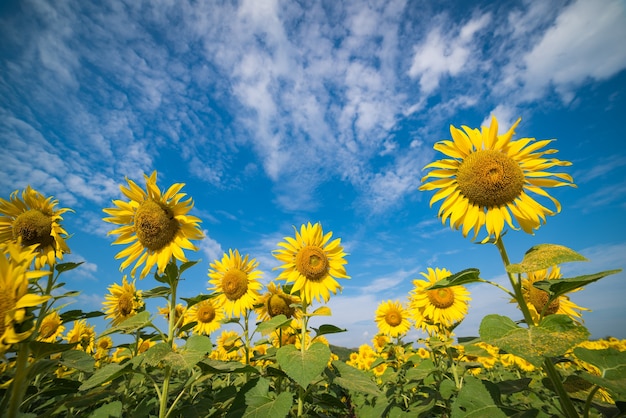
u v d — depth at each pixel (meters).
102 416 0.39
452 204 0.41
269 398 0.42
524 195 0.38
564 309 0.49
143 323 0.43
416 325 0.83
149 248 0.51
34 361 0.30
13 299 0.26
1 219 0.57
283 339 0.80
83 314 0.51
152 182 0.50
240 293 0.78
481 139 0.41
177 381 0.78
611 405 0.32
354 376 0.49
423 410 0.52
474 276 0.33
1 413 0.26
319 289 0.60
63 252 0.57
